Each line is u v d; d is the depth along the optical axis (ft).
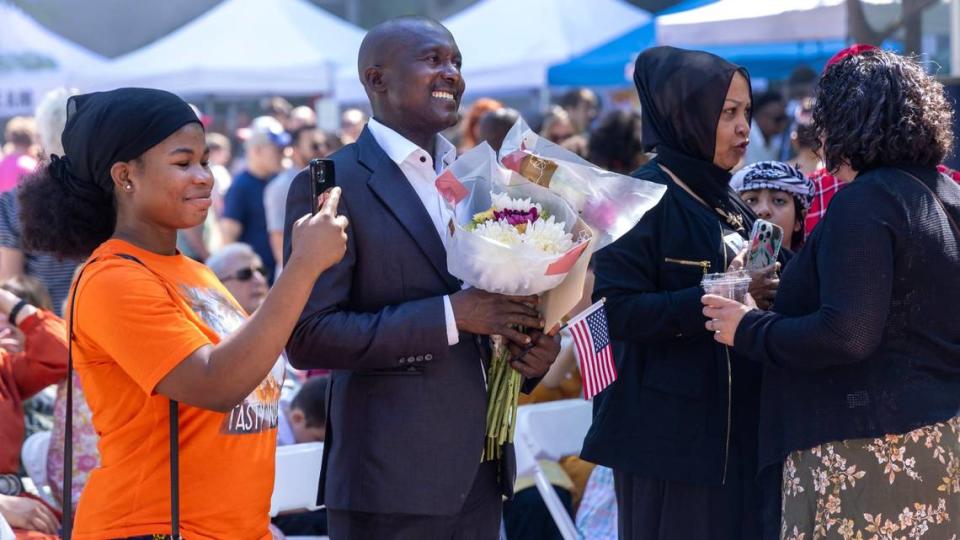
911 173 21.42
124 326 17.21
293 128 67.05
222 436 18.01
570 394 35.94
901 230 20.65
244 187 62.39
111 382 17.79
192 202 18.60
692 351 24.50
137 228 18.65
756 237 23.71
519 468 30.63
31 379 26.91
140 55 86.74
